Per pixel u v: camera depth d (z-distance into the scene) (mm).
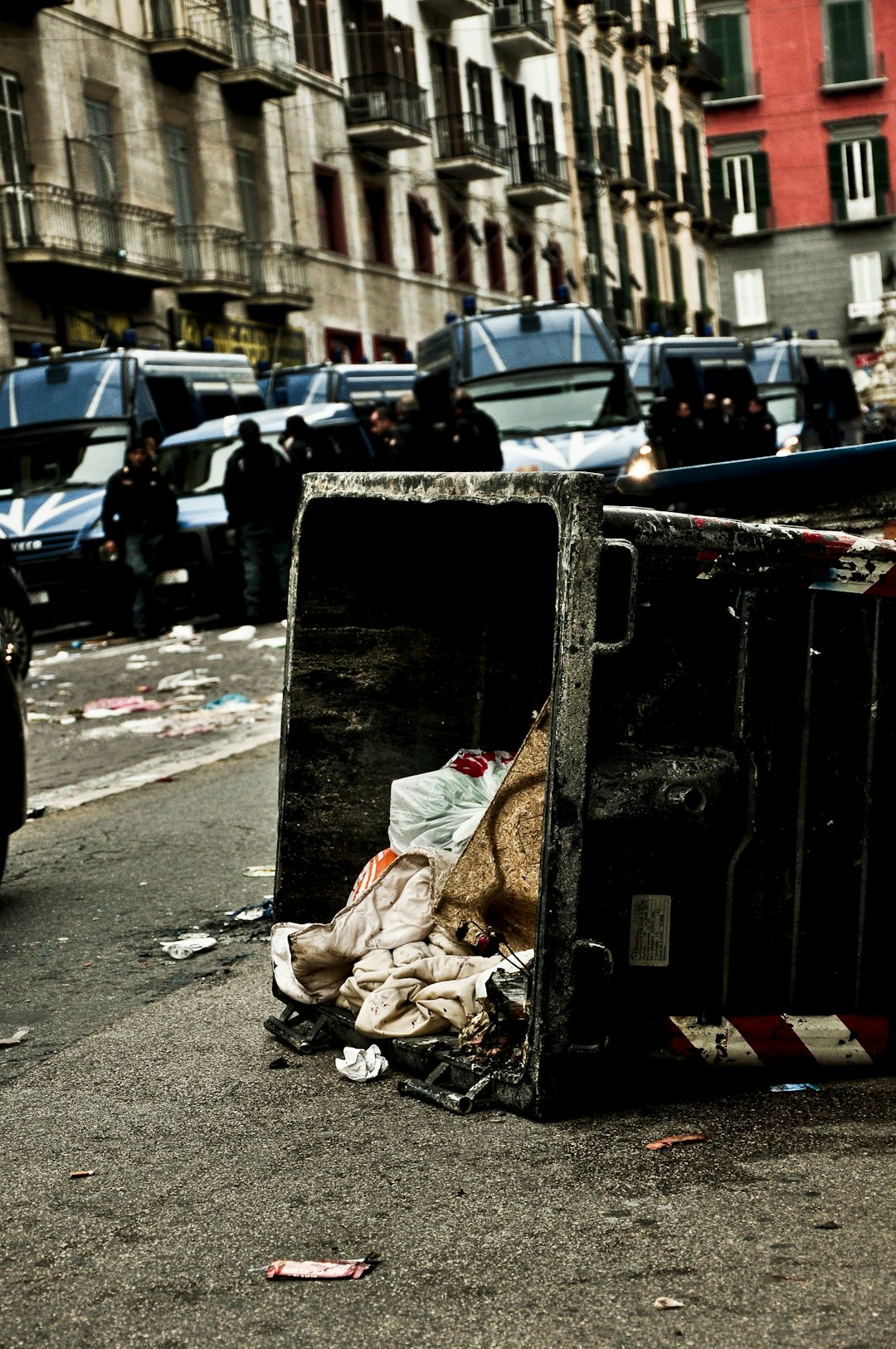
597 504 3797
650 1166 3645
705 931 4031
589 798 3885
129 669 15555
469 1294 3104
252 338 34281
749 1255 3176
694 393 25781
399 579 5031
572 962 3908
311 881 5055
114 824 8453
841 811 4117
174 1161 3896
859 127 70500
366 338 39219
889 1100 4012
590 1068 3977
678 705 3957
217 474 20828
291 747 5023
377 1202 3557
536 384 19828
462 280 44219
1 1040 4984
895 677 4133
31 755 11367
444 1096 4078
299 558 4941
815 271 71375
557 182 48594
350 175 39031
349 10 39344
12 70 28141
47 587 19219
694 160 64375
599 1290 3080
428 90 41625
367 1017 4402
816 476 5996
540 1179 3613
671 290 60719
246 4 34938
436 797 4898
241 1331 3029
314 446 19328
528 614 5152
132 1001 5320
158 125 32000
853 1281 3045
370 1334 2984
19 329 28062
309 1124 4066
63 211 28859
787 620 4031
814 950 4129
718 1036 4055
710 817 3980
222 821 8219
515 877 4336
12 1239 3512
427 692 5137
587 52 52969
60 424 21047
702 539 3871
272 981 4969
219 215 33812
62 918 6551
